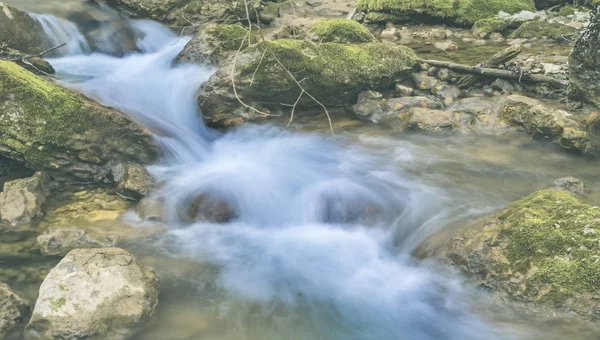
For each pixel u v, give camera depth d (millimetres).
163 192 5727
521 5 11406
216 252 4906
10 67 6008
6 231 5031
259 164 6465
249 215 5492
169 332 3859
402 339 3908
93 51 9398
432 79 8148
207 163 6594
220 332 3902
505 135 6883
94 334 3723
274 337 3896
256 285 4457
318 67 7371
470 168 6191
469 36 10648
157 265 4656
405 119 7273
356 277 4609
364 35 9117
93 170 5953
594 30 6152
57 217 5305
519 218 4262
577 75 6445
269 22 11414
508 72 7891
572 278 3844
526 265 4004
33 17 9117
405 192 5676
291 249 5008
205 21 10852
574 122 6445
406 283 4477
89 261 3994
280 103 7539
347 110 7812
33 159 5723
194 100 7637
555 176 5930
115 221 5277
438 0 11172
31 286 4270
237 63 7258
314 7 12852
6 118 5652
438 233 4875
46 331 3699
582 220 4109
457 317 4020
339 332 3977
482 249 4234
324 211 5531
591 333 3656
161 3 10523
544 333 3734
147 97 7578
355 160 6473
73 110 5820
